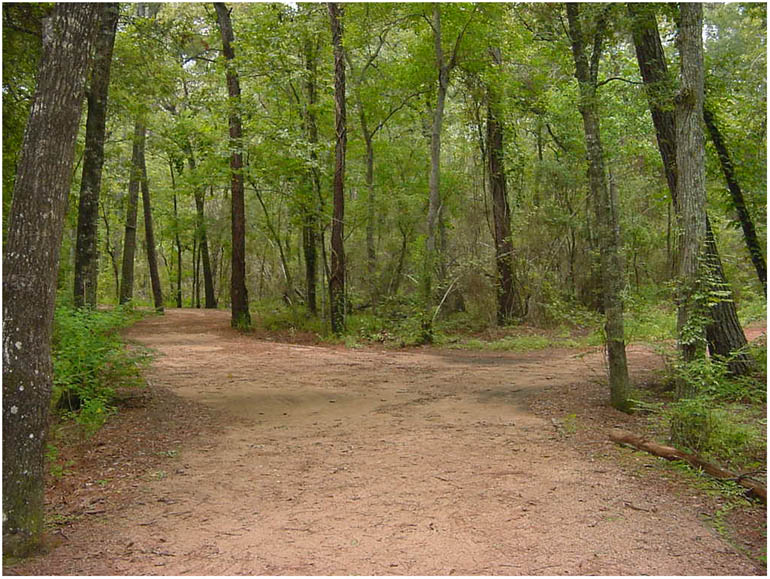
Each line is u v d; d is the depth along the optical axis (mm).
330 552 4164
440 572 3848
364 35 18531
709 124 11250
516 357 15266
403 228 23578
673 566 3941
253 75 18188
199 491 5449
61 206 4320
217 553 4168
